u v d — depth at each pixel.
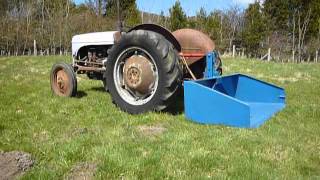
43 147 4.73
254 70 15.11
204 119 5.87
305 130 5.79
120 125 5.80
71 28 33.88
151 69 6.34
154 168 4.13
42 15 36.22
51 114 6.54
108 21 35.59
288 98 8.40
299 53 34.69
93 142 4.92
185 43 7.42
